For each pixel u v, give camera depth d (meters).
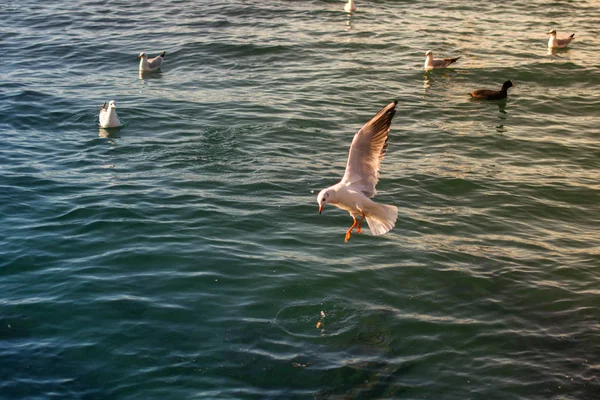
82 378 9.89
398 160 17.98
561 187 16.73
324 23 31.44
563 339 11.05
